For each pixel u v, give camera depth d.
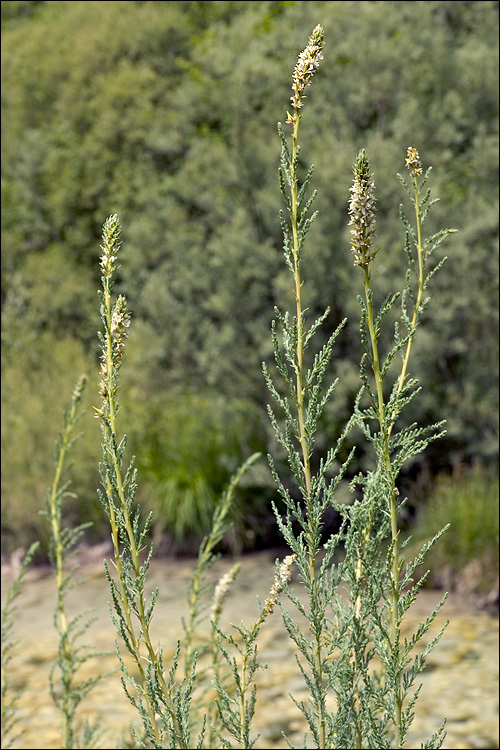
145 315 7.97
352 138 7.50
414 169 1.33
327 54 7.68
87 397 7.61
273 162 7.26
